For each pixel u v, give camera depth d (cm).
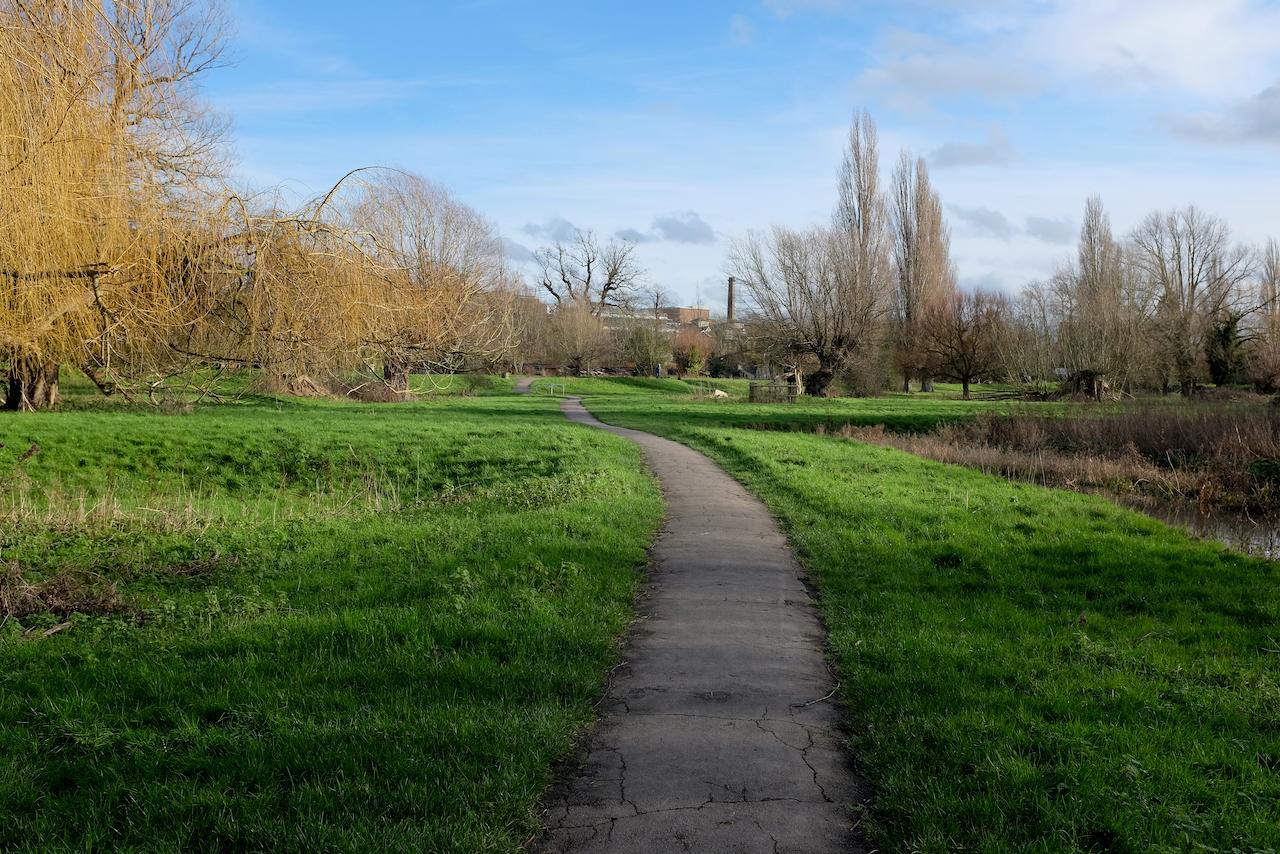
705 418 3812
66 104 893
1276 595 851
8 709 516
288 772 436
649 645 685
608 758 478
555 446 2406
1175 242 5809
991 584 882
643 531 1140
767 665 638
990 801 414
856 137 5869
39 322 878
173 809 401
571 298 9075
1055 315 5169
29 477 1822
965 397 6016
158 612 738
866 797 437
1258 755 479
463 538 1034
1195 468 2158
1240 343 5094
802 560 1006
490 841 378
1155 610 805
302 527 1182
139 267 926
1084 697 558
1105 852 380
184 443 2291
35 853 368
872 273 5788
